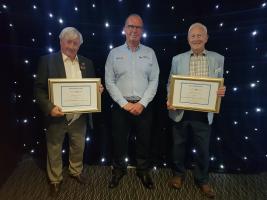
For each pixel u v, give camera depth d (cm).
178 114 202
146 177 226
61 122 198
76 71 194
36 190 218
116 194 214
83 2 224
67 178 234
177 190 220
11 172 241
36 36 233
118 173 227
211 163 250
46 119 199
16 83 246
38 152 265
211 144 246
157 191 219
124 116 209
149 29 225
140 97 202
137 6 221
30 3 228
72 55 189
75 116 203
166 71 231
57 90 183
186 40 223
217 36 221
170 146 249
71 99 188
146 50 202
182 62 194
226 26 218
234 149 246
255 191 221
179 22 221
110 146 254
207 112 195
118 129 213
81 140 214
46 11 228
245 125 238
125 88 201
